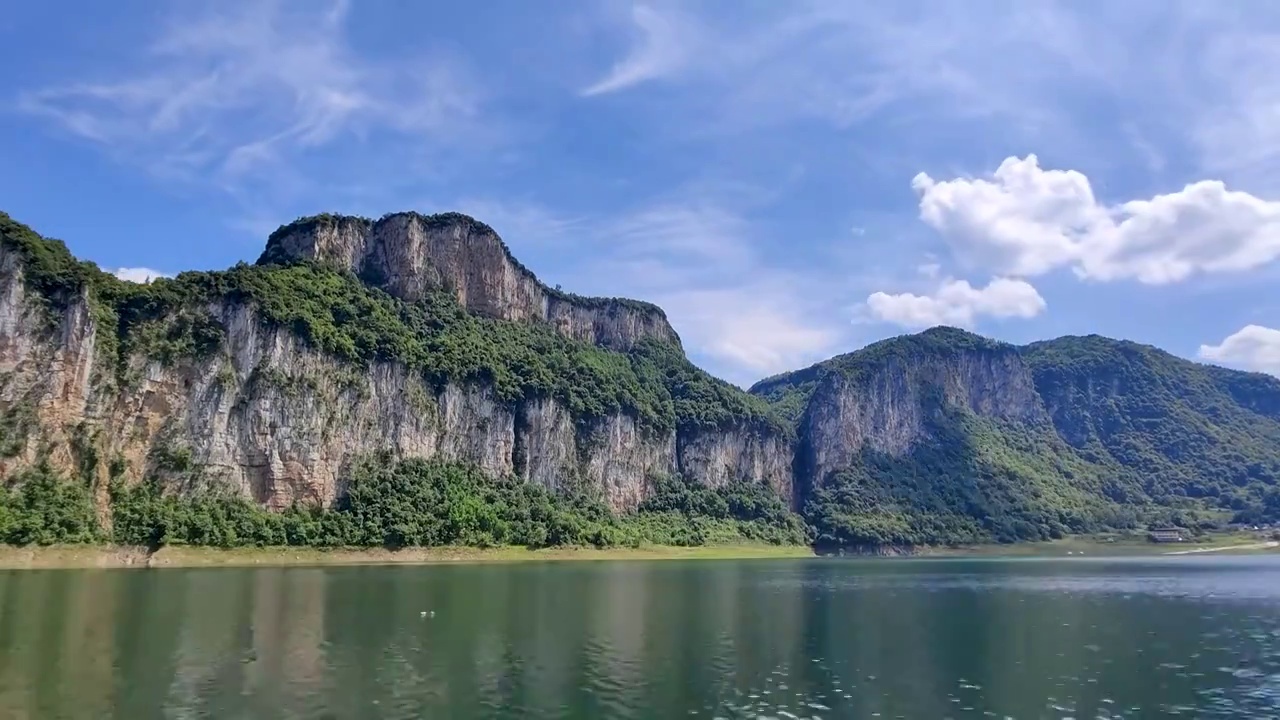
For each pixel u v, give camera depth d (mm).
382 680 57188
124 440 176250
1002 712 50781
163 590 106938
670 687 56250
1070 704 52625
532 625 82812
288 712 49094
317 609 91062
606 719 48375
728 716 49375
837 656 67562
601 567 186125
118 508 166000
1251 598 115438
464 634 76312
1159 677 60438
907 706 52000
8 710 48750
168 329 187875
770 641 74688
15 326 164875
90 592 103000
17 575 128375
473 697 53000
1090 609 101000
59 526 153125
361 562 186500
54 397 165875
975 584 142250
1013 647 72375
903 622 88125
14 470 156500
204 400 187000
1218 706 52375
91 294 176250
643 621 86938
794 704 52219
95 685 54531
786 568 198750
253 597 101125
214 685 55031
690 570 180125
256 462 191500
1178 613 97000
